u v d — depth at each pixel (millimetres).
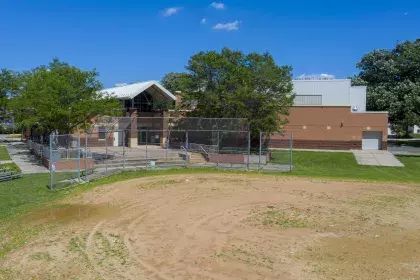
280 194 20250
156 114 45688
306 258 11047
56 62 35594
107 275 9727
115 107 31875
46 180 22734
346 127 49688
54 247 11695
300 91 53406
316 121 50156
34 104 28812
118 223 14391
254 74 37688
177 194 19844
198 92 37750
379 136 49719
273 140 50844
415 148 54094
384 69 70438
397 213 16500
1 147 45406
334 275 9867
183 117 40312
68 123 29844
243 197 19328
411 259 11039
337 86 52750
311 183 23984
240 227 14094
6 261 10578
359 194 20688
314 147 50188
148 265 10406
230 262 10688
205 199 18734
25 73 39000
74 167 26969
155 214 15766
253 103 37125
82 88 30969
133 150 37000
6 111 49438
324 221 15016
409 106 50000
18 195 18828
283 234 13312
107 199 18406
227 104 36562
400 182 25203
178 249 11672
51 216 15242
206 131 37188
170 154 34406
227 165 31094
